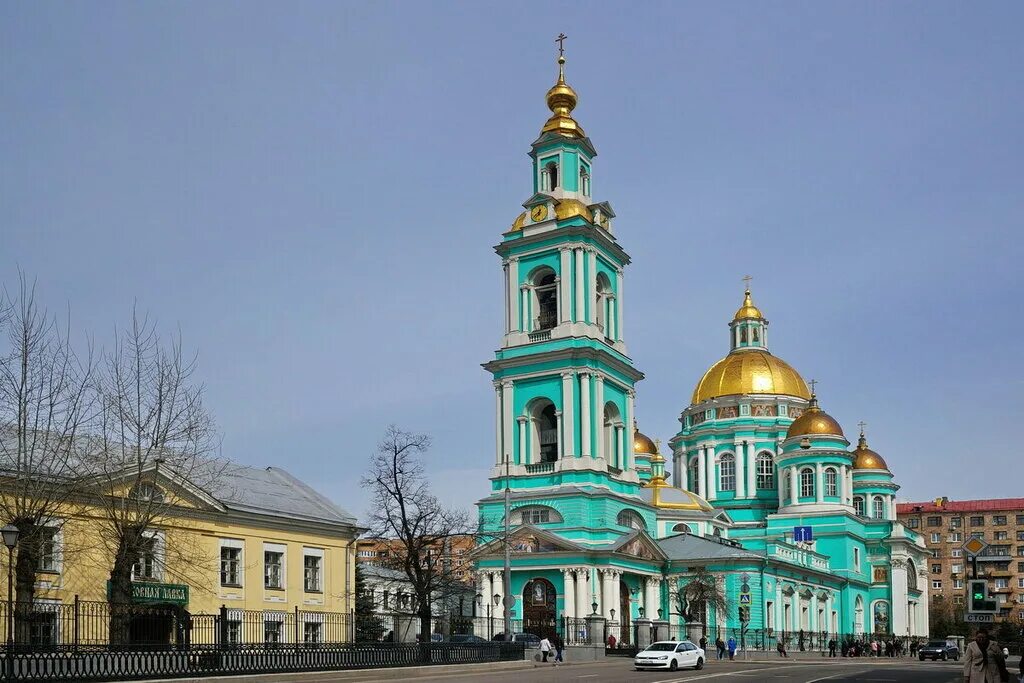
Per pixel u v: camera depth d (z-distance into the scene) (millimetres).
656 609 87938
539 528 80438
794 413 129875
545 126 90375
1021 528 192500
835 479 122125
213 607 50906
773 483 127125
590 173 91375
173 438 48656
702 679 45344
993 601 34906
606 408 87188
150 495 46906
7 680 31375
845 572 118562
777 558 98875
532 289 86812
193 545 50125
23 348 44625
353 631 51969
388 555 78250
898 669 60812
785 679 46031
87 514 45000
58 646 33312
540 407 85625
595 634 70875
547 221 85938
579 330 83438
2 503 42312
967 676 26938
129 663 35188
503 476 84125
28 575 40000
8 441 47250
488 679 42844
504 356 85750
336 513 60500
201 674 36125
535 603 80812
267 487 60094
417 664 46594
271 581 54844
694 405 133125
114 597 42969
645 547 86312
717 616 92125
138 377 48594
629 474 86562
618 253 89625
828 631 112938
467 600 89312
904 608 127688
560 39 92125
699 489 129625
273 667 38938
